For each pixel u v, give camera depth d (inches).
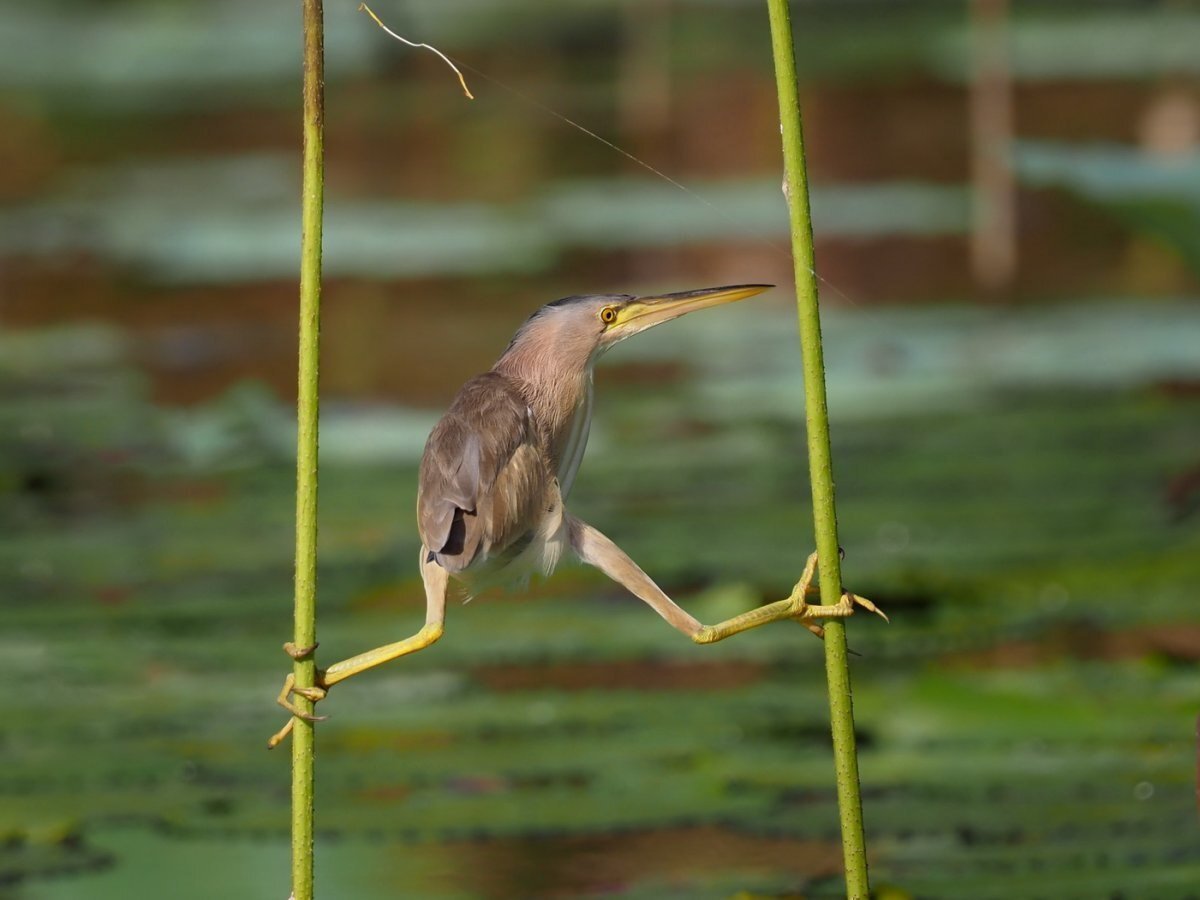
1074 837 265.6
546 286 665.0
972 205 758.5
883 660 348.5
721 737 313.0
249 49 1299.2
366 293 662.5
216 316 638.5
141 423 515.5
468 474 192.1
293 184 884.0
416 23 1251.8
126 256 729.6
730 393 541.6
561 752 307.1
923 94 975.0
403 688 339.0
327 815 284.5
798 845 271.4
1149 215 372.2
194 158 976.3
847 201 778.8
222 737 316.8
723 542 405.4
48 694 334.0
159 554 408.8
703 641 191.3
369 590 382.9
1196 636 349.4
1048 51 1096.2
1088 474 448.5
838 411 518.6
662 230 745.6
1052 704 312.5
